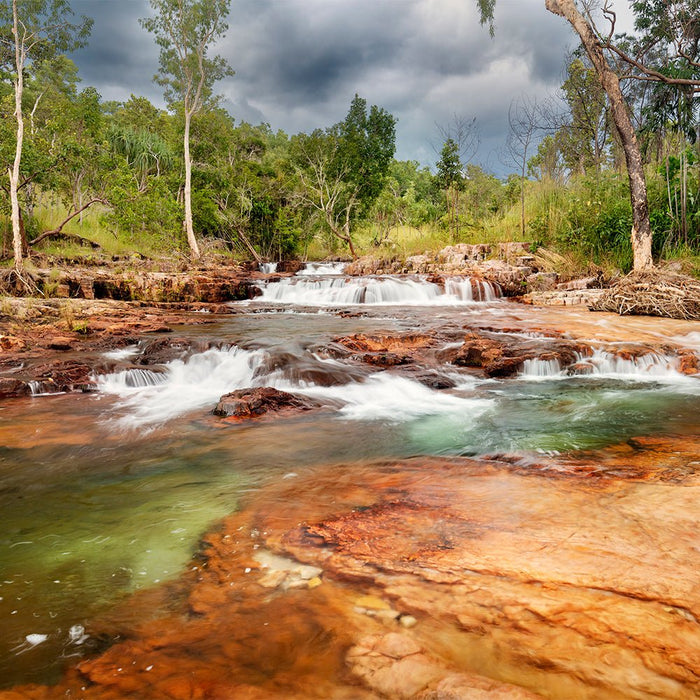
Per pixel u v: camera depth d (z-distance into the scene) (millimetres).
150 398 6246
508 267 17438
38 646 1702
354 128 31859
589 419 5043
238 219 28656
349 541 2389
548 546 2217
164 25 25812
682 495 2730
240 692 1425
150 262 18922
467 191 28828
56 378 6652
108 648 1675
